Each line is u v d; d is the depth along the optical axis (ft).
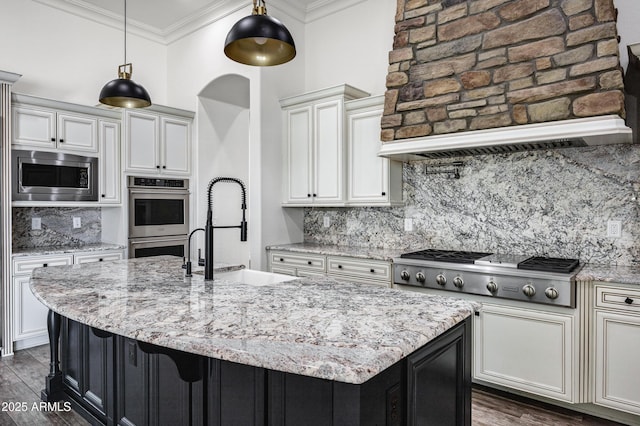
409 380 4.18
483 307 8.85
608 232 8.97
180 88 16.24
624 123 7.62
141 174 14.05
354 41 13.55
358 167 12.14
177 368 5.08
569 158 9.45
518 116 8.38
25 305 11.62
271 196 13.62
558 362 7.98
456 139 9.15
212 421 4.98
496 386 9.34
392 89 10.34
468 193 11.02
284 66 14.02
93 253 12.85
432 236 11.73
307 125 13.20
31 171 11.86
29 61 13.35
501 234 10.48
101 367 6.71
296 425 4.24
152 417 5.72
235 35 6.28
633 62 7.98
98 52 14.99
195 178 15.46
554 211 9.67
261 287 6.46
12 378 9.82
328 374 3.33
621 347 7.45
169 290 6.21
